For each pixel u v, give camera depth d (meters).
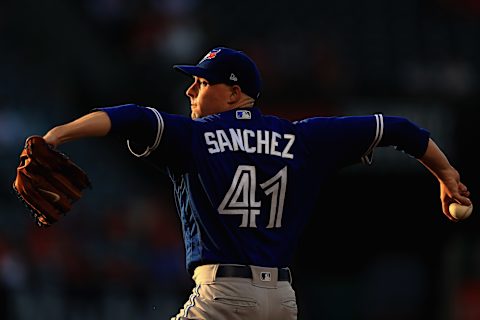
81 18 62.94
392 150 55.56
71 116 56.97
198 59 60.56
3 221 44.22
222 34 63.84
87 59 60.69
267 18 65.75
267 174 12.88
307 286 65.81
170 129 12.46
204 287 12.73
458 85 61.00
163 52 60.25
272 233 12.92
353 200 61.34
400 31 65.69
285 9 66.44
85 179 11.78
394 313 65.12
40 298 40.81
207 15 63.81
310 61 58.28
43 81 57.69
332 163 13.38
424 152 13.72
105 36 63.06
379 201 61.59
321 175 13.34
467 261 62.44
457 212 14.04
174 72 59.38
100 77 59.91
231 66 13.24
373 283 65.25
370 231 63.97
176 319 12.92
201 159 12.70
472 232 62.25
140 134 12.27
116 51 62.31
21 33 59.75
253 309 12.65
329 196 61.72
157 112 12.45
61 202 11.76
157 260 47.91
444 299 62.94
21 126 52.41
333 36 64.12
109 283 44.31
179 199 13.05
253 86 13.39
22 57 58.31
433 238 63.44
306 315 65.00
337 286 65.75
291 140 13.18
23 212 45.91
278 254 12.90
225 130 12.92
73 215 46.75
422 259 64.44
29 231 43.78
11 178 48.34
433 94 58.78
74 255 44.03
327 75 57.59
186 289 48.22
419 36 65.62
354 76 59.47
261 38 62.62
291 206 13.07
